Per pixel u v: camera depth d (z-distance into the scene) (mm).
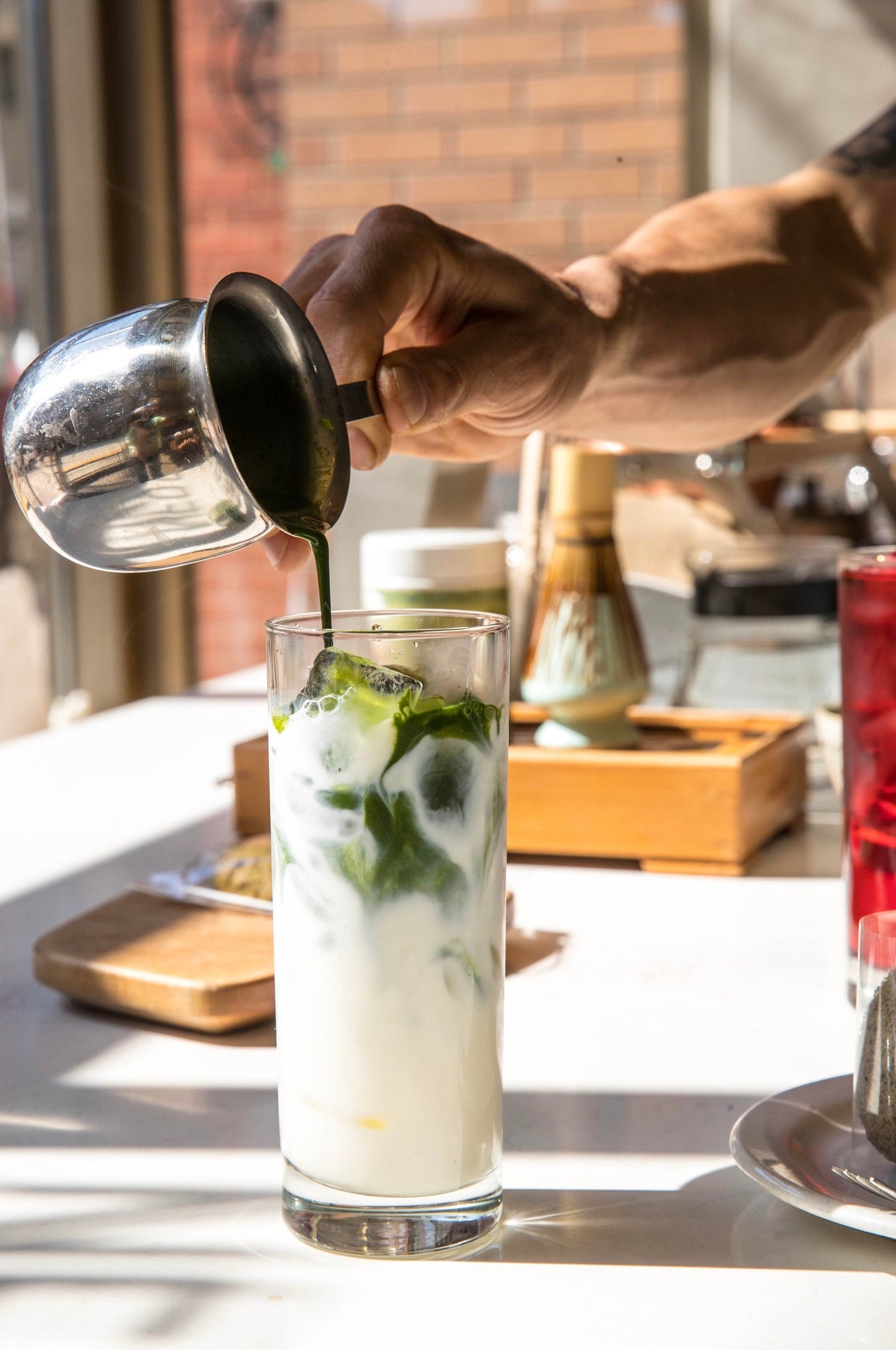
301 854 685
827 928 909
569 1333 660
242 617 3723
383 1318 666
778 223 984
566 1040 808
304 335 730
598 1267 686
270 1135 753
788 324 957
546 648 1035
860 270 1004
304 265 820
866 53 2279
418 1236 690
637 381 901
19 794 1132
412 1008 684
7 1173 732
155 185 2141
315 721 680
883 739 815
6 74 2057
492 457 889
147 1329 664
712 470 1273
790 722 1061
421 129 2924
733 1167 732
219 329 727
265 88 3609
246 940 857
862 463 1445
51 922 925
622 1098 770
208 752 1226
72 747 1249
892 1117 698
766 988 848
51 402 715
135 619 2221
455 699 682
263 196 3654
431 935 682
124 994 824
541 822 998
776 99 2340
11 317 2104
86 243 2100
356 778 677
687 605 1315
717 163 2559
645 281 909
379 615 718
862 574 822
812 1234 699
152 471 707
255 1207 715
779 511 1539
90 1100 774
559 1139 747
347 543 1336
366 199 2982
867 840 823
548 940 898
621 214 2820
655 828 983
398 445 856
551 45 2799
